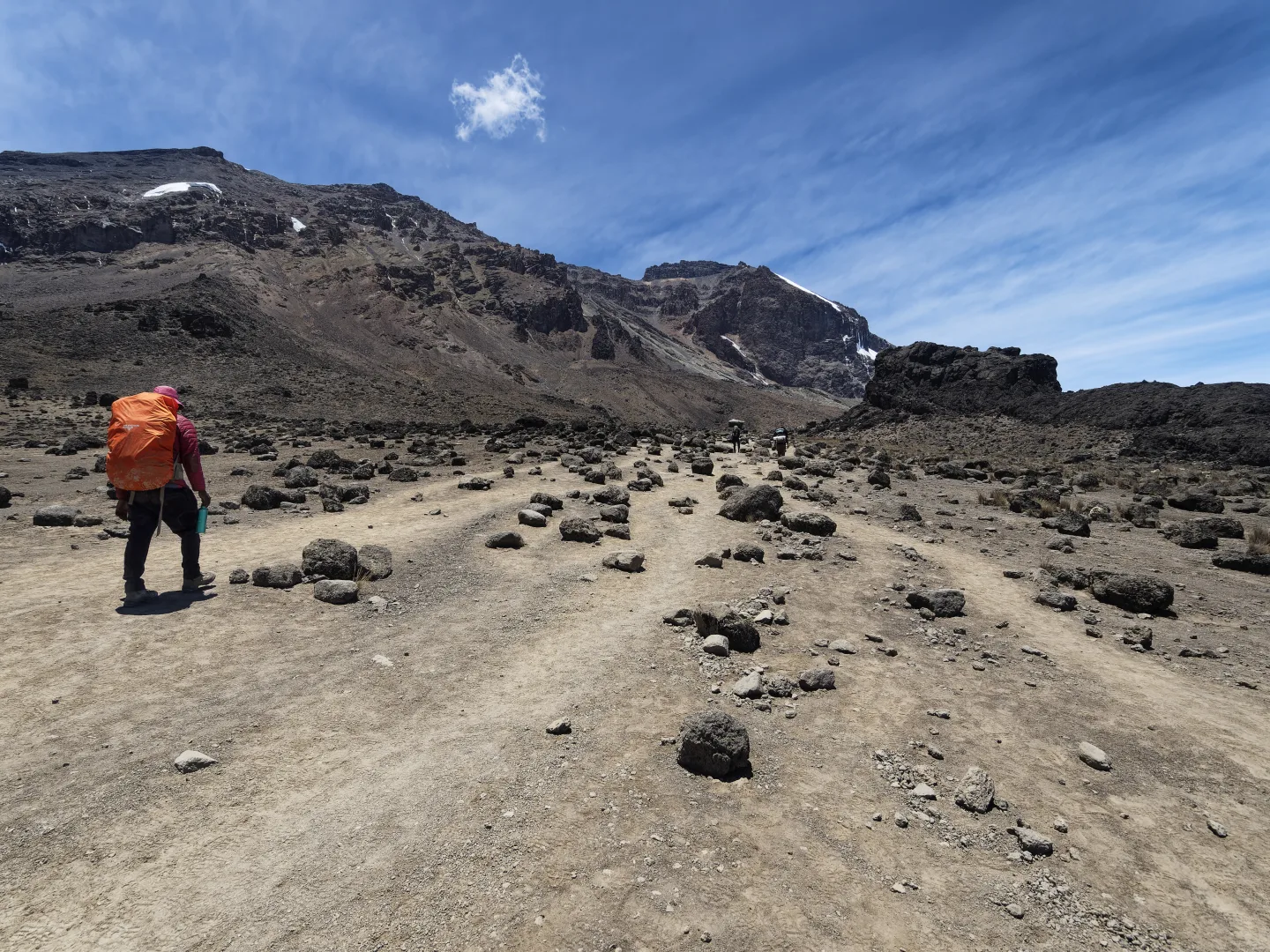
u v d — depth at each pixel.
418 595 9.19
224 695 5.92
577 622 8.43
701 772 5.21
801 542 13.22
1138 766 5.71
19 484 16.88
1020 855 4.50
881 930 3.76
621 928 3.61
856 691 6.89
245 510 14.54
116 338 88.81
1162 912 4.07
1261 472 31.00
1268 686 7.48
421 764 5.07
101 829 4.06
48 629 7.04
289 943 3.37
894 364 63.59
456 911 3.64
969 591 10.82
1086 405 48.19
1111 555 13.65
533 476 21.20
